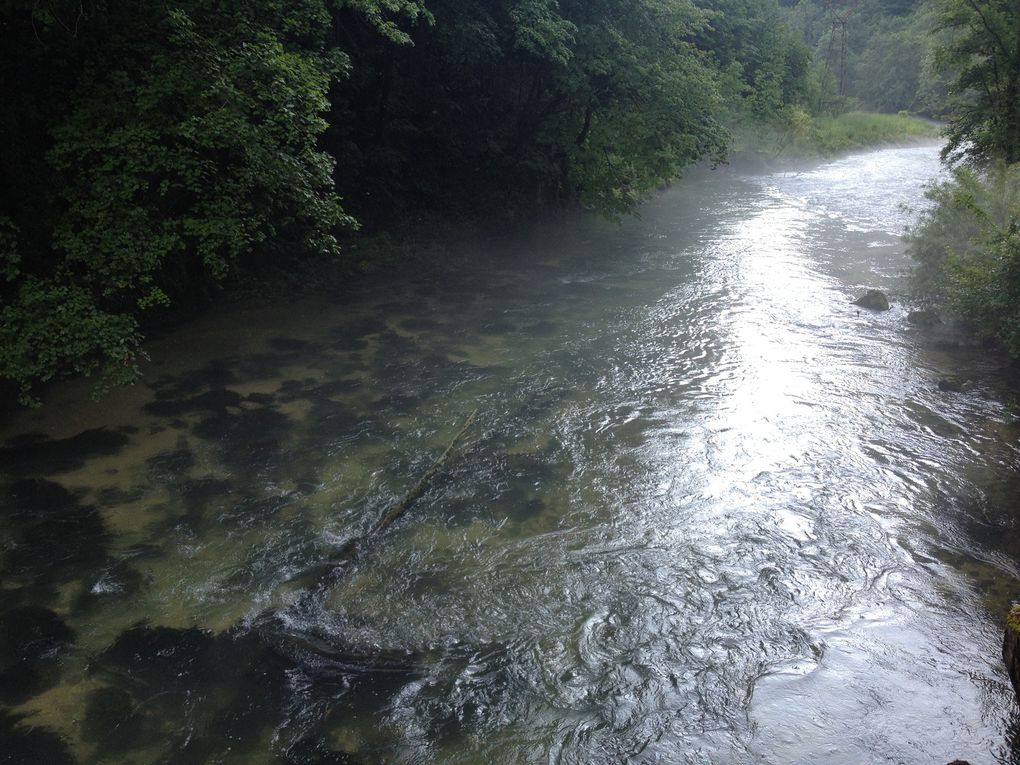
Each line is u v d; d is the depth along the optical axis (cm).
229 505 822
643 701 579
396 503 833
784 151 3888
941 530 790
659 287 1639
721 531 788
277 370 1169
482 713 569
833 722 559
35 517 788
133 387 1085
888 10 7712
